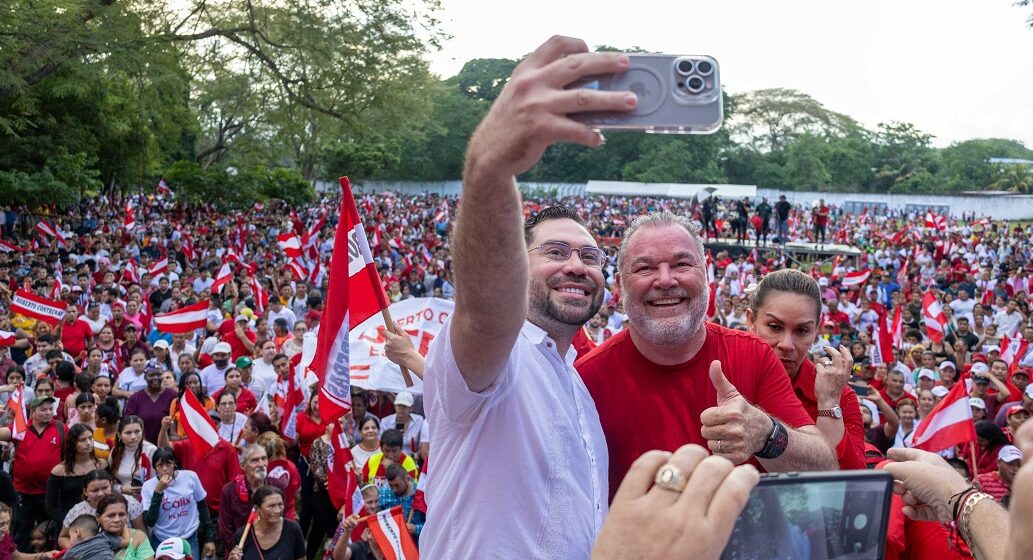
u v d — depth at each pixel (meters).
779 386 2.72
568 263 2.33
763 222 36.88
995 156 101.56
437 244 32.25
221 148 49.72
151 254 25.80
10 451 8.95
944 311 16.58
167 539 6.58
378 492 7.28
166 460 7.30
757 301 3.68
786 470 2.38
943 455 8.12
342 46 27.20
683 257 2.61
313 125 38.06
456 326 1.79
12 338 11.55
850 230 53.34
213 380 10.73
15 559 6.99
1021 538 1.20
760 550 1.28
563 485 2.02
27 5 21.50
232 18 28.17
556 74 1.36
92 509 6.97
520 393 2.00
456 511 1.99
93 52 23.02
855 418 3.42
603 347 2.81
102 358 11.05
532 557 1.95
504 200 1.54
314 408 8.79
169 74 25.20
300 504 9.48
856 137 102.94
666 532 1.09
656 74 1.42
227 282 16.84
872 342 12.88
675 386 2.67
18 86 21.45
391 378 8.10
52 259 21.23
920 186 95.12
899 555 2.65
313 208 49.38
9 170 27.81
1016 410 8.20
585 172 86.81
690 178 83.00
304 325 12.08
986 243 37.56
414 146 82.06
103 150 34.34
